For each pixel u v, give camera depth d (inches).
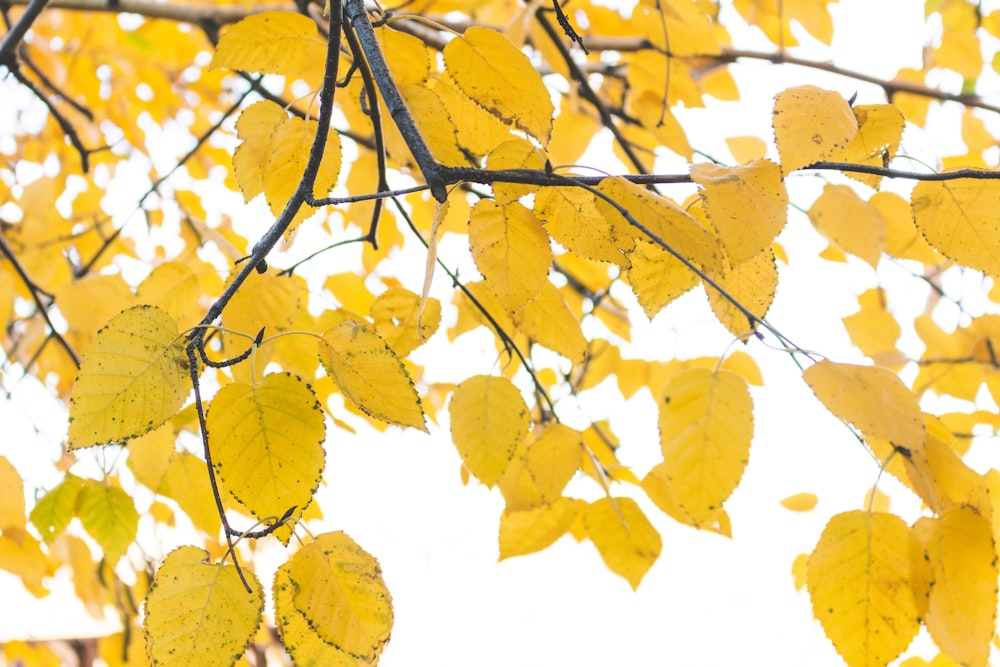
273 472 47.8
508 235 48.8
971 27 73.0
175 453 57.9
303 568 48.1
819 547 47.4
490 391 53.4
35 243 74.6
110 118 105.7
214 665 47.4
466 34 49.2
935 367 69.8
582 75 63.1
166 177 71.3
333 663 48.3
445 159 52.5
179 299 58.3
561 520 56.9
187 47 100.2
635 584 56.1
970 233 50.2
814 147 47.3
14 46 61.6
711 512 47.1
